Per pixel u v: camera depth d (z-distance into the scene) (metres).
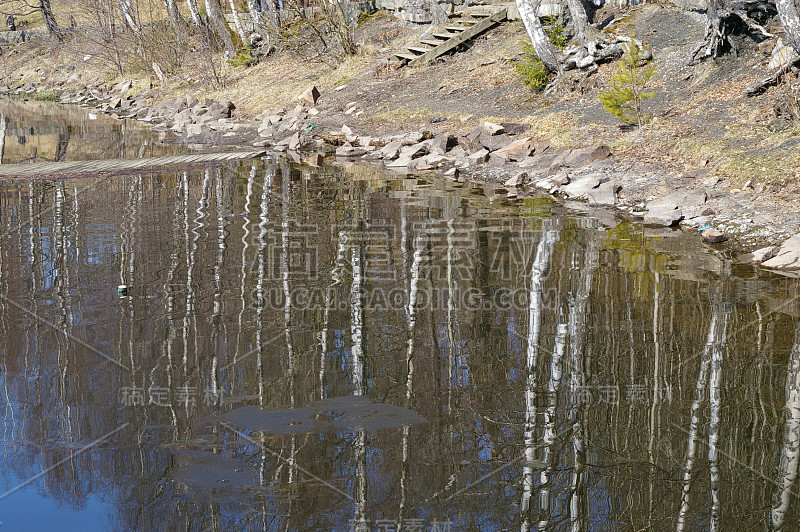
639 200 11.20
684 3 18.00
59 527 3.99
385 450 4.74
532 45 18.20
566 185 12.44
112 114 28.84
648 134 13.53
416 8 26.88
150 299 7.61
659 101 14.89
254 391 5.58
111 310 7.31
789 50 13.44
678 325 6.68
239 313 7.18
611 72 16.53
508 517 4.05
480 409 5.24
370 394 5.50
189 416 5.22
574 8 17.38
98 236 10.09
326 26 26.89
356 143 18.03
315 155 17.30
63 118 27.84
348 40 25.55
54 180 14.57
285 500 4.23
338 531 3.95
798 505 4.11
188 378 5.81
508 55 20.67
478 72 20.45
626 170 12.52
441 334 6.59
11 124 25.86
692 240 9.38
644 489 4.29
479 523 4.00
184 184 13.90
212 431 5.01
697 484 4.33
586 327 6.69
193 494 4.31
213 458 4.68
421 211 11.31
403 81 22.14
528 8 17.42
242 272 8.45
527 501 4.20
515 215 10.95
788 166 10.70
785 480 4.35
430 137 16.86
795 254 8.37
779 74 13.35
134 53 35.88
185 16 40.50
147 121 26.12
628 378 5.68
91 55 39.16
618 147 13.47
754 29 14.62
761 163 11.02
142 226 10.61
